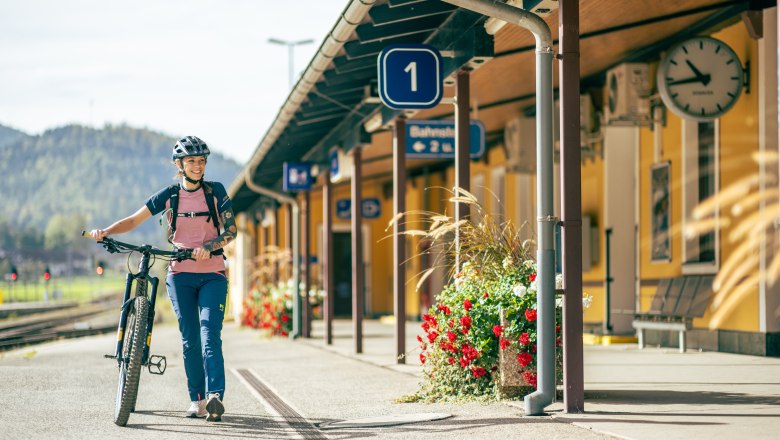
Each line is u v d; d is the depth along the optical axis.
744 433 7.17
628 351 15.39
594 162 18.98
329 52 12.23
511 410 8.91
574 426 7.76
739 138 14.18
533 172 19.94
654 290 17.12
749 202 13.97
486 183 24.92
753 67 13.80
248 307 31.27
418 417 8.62
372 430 8.02
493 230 10.31
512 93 18.09
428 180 29.84
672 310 15.64
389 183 35.97
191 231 8.73
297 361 16.19
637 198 17.77
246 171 24.23
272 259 28.69
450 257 10.61
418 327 28.59
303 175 22.14
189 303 8.76
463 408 9.22
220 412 8.55
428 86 12.20
